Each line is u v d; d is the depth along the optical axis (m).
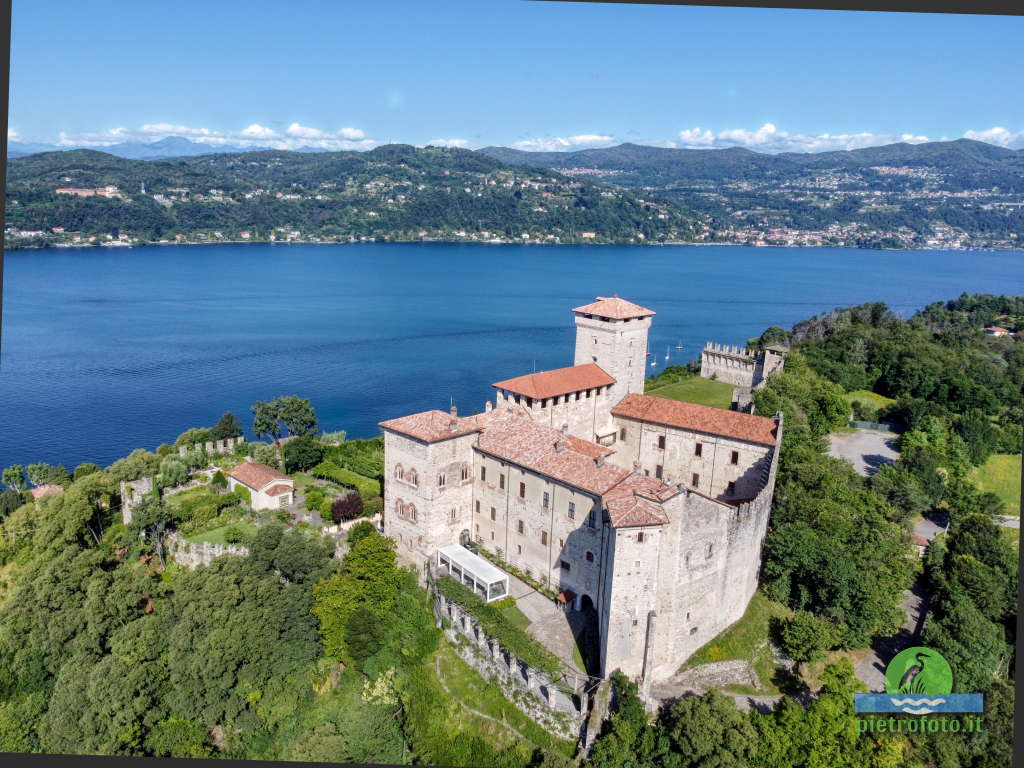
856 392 162.75
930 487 110.38
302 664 75.94
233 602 77.62
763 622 78.94
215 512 101.56
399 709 72.12
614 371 107.44
